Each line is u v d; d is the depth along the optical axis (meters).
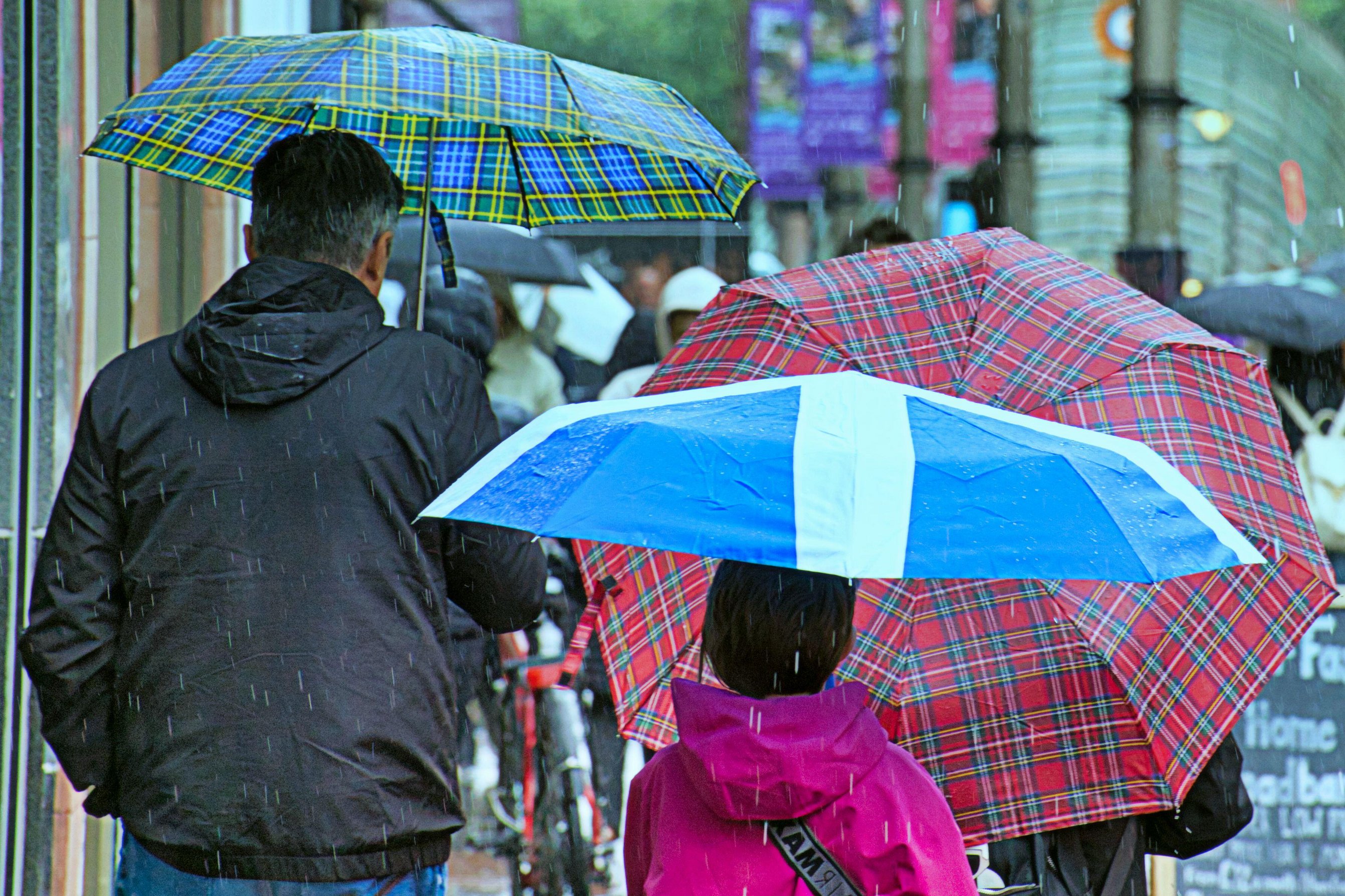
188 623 11.81
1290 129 81.19
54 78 19.62
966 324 12.52
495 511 9.93
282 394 11.87
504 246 33.44
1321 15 99.75
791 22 67.25
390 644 11.89
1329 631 22.02
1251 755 22.00
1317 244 80.00
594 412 10.66
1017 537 9.42
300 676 11.69
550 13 142.50
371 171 12.57
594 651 25.11
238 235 25.59
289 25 26.55
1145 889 12.42
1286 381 29.36
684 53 141.75
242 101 12.98
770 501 9.52
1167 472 10.18
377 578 11.91
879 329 12.59
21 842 18.98
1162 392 11.91
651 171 16.53
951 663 11.95
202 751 11.69
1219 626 11.90
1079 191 74.62
